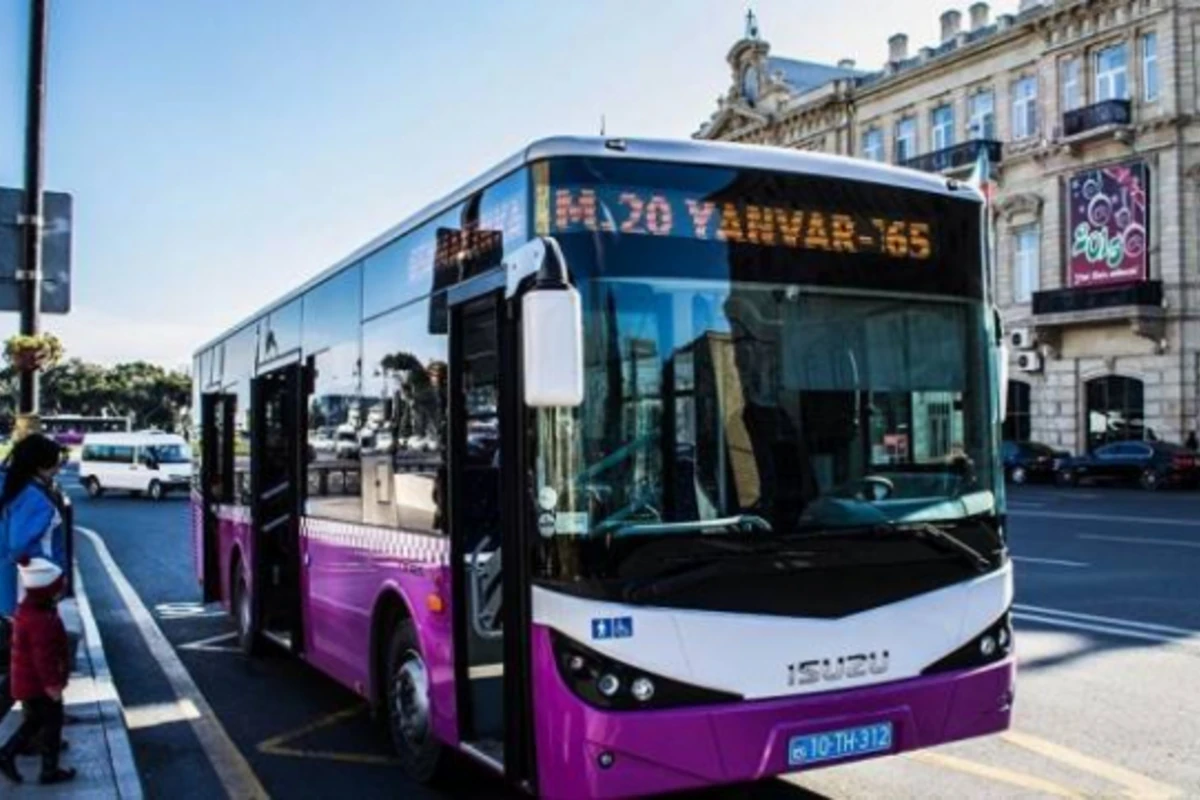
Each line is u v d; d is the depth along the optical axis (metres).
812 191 5.11
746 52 58.91
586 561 4.45
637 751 4.34
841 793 5.84
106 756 6.38
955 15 49.78
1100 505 27.05
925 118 48.78
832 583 4.75
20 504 5.98
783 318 4.94
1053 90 42.38
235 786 6.35
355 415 7.19
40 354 9.66
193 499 13.34
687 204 4.86
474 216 5.45
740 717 4.48
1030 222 43.47
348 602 7.24
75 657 8.98
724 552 4.58
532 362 4.18
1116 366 40.50
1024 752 6.52
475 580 5.45
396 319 6.49
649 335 4.69
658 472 4.60
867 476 4.97
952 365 5.30
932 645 4.95
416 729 6.20
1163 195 38.81
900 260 5.25
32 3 9.79
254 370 9.90
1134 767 6.22
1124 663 8.84
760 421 4.80
